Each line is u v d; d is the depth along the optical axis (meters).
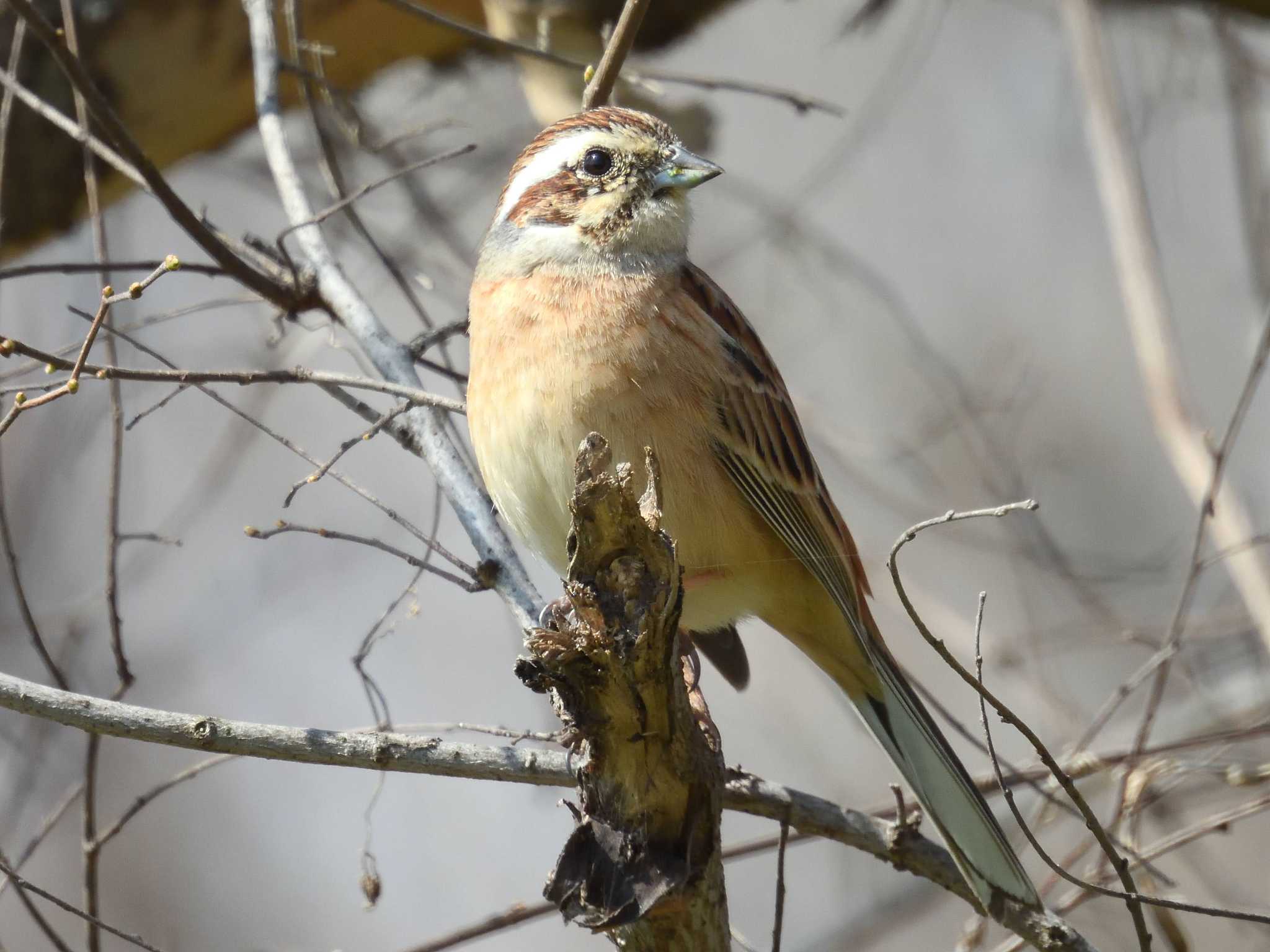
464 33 9.29
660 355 7.67
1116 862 6.28
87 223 11.80
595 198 8.11
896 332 14.05
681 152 8.20
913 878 11.42
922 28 13.56
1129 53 13.40
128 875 13.40
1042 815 8.90
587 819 6.08
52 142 11.34
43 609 12.12
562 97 10.84
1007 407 12.52
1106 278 15.27
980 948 9.20
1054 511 14.11
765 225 13.23
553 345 7.62
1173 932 7.95
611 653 5.74
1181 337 14.79
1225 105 13.34
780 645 13.06
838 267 12.58
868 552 12.27
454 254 11.35
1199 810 12.05
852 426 13.59
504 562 7.51
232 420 12.48
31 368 9.12
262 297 8.47
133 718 6.08
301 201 8.73
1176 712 10.92
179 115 11.77
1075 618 12.33
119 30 11.28
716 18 12.66
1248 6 12.36
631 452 7.60
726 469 8.02
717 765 6.17
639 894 5.95
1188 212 14.93
